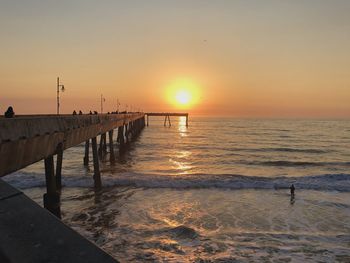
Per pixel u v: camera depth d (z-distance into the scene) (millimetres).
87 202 19109
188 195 21094
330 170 36250
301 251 12023
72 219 15766
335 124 195875
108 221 15469
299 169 36656
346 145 68250
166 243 12609
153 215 16578
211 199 20094
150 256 11461
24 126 10180
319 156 49844
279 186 23828
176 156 45656
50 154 12742
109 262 1258
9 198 1784
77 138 16672
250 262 11062
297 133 108250
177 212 17188
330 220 16000
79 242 1387
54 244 1361
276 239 13234
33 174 27203
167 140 73438
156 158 43062
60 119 13734
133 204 18703
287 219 16125
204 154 48844
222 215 16719
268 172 34125
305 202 19547
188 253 11750
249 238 13328
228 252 11859
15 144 9477
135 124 80125
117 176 25812
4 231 1441
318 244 12719
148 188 22906
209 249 12141
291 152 54375
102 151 42781
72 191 21844
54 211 12914
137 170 32750
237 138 84125
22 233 1433
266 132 112625
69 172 30984
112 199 19812
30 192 21562
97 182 22500
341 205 18859
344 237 13461
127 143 56406
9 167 9305
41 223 1528
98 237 13250
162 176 26234
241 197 20750
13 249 1314
